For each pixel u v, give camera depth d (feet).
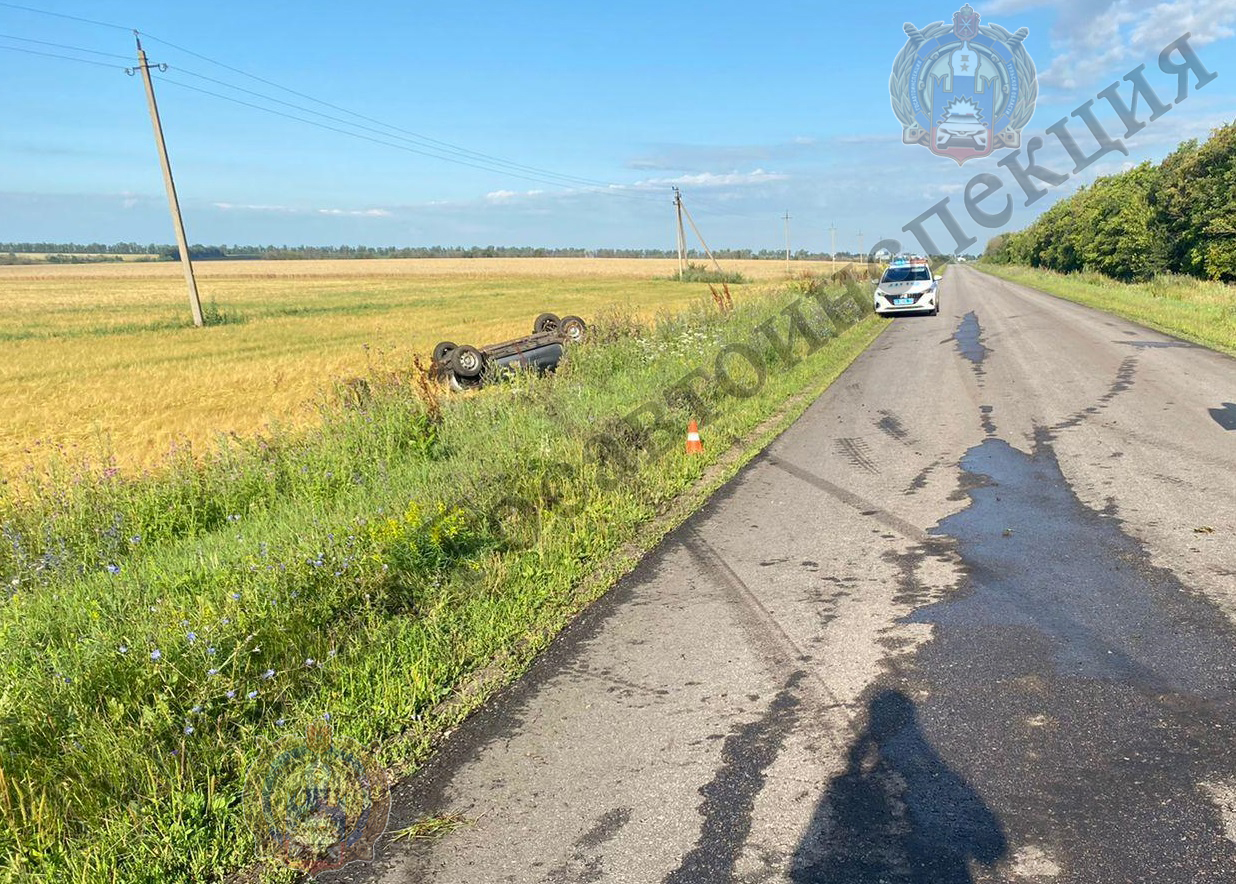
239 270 461.78
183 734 11.97
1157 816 9.36
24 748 11.68
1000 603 15.60
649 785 10.73
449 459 30.01
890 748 11.11
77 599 17.34
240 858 10.02
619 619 16.30
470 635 15.62
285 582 16.39
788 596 16.81
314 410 40.65
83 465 29.68
